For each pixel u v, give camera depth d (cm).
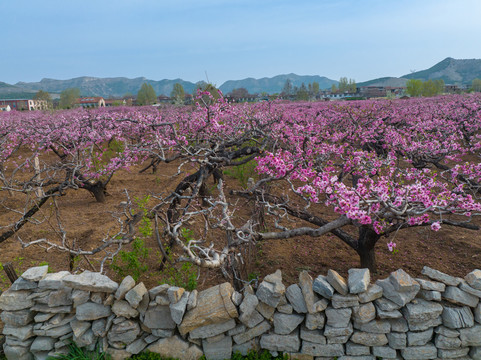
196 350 351
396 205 385
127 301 349
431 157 820
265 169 553
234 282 427
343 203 373
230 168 1162
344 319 338
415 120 1398
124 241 484
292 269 532
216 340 351
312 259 564
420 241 616
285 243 621
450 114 1570
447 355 341
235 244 397
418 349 341
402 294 333
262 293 342
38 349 359
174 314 336
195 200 664
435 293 333
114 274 518
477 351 342
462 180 668
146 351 356
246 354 357
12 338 360
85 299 349
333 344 345
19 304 353
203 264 343
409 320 334
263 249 598
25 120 1966
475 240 609
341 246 610
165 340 353
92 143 1005
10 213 837
